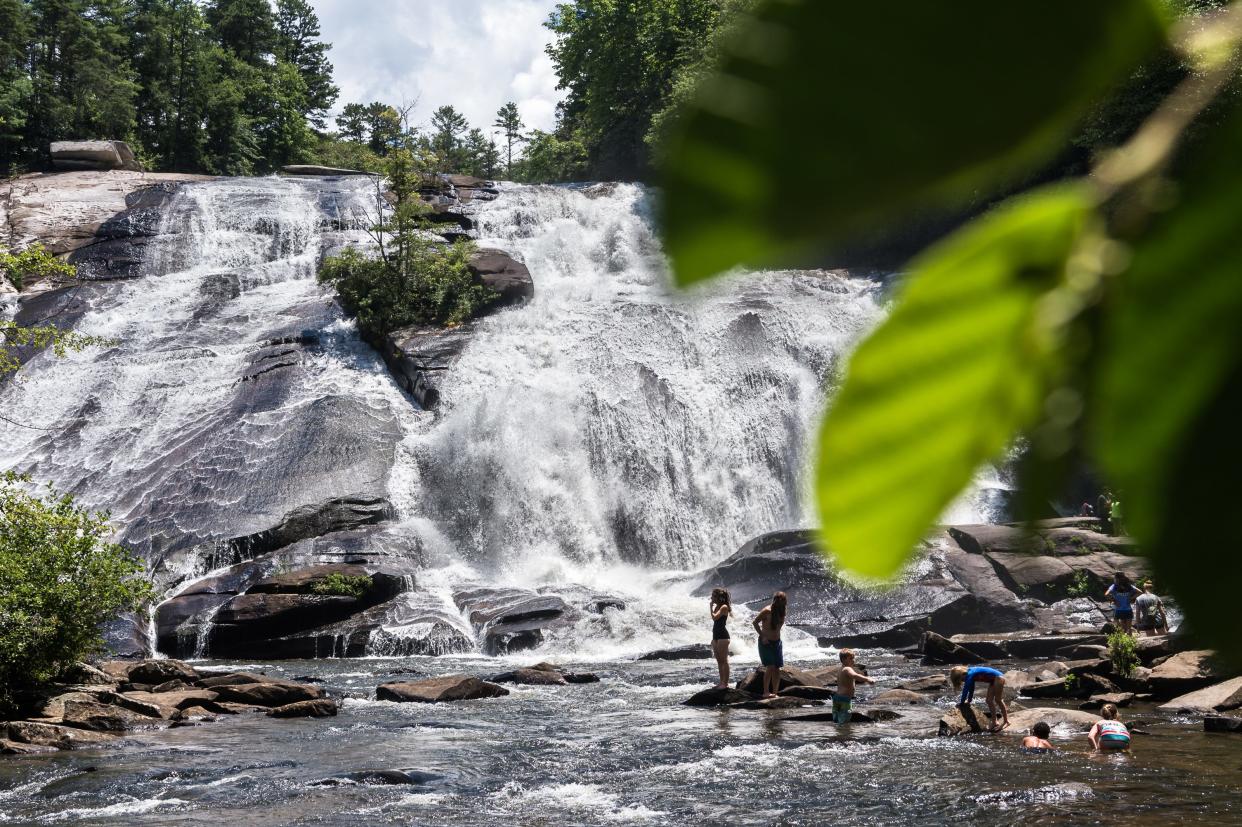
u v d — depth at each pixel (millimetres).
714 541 35281
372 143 113000
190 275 44938
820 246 295
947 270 312
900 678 21109
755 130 295
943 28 292
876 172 293
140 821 10711
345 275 42250
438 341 38594
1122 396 298
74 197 51500
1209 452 287
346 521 31438
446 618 27688
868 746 14039
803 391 36938
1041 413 307
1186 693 17891
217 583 28406
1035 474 310
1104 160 299
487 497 33875
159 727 16688
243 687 18672
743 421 36844
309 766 13320
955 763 12812
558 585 30031
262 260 47312
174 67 92625
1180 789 11148
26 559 16828
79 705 16844
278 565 29078
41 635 16625
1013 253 306
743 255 296
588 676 21297
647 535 34844
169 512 31656
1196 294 293
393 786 12125
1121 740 13383
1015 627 26719
